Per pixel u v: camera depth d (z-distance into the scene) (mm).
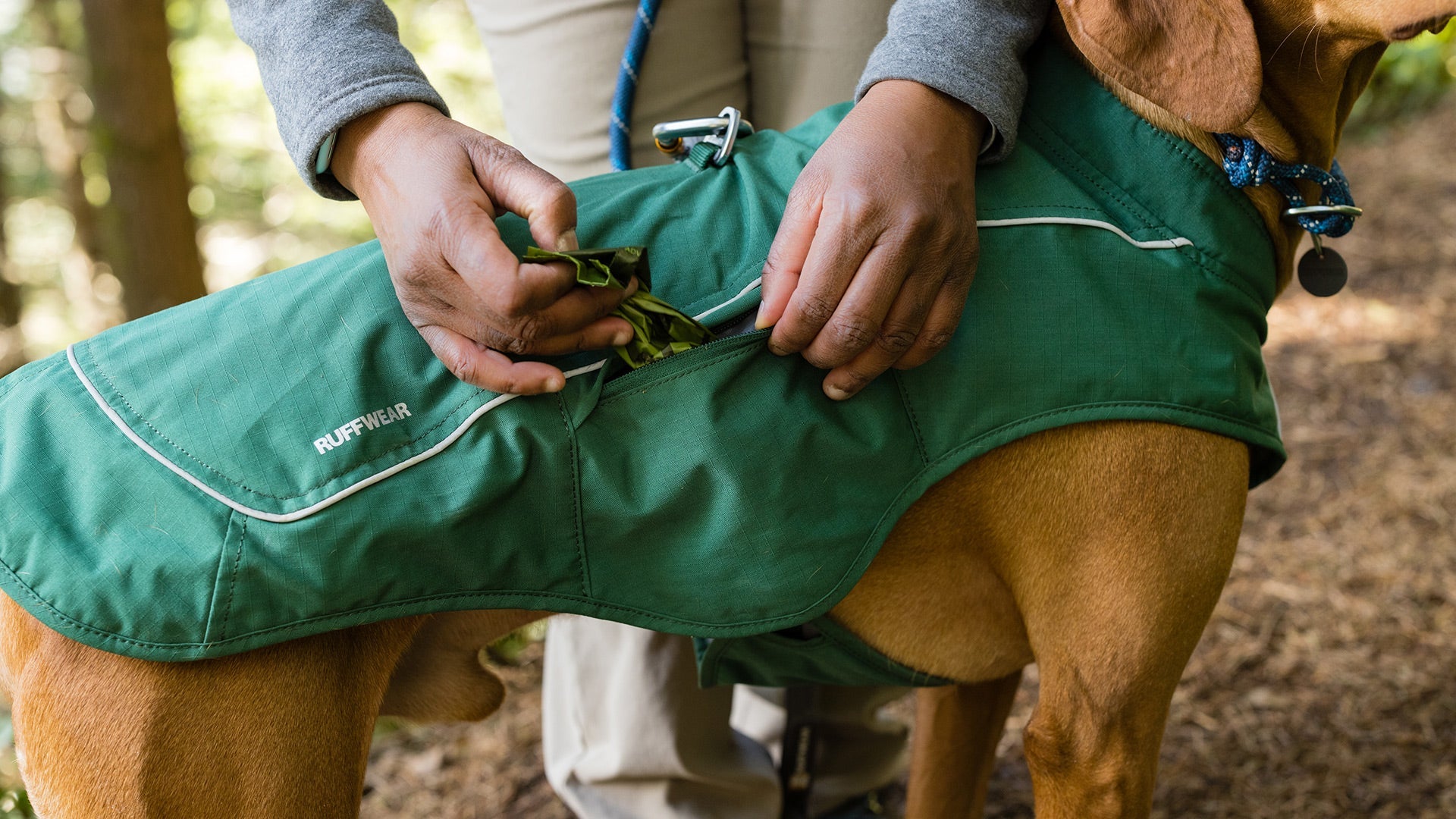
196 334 1075
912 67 1106
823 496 1119
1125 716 1194
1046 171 1196
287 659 1030
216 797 1011
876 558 1239
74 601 977
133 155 4297
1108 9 1075
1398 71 6742
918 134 1069
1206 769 2135
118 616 979
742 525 1094
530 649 2705
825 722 1987
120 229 4387
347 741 1078
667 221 1147
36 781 1022
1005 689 1559
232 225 7824
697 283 1116
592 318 1007
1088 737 1203
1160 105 1098
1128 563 1167
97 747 993
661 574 1120
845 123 1098
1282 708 2266
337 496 1007
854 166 1040
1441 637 2414
